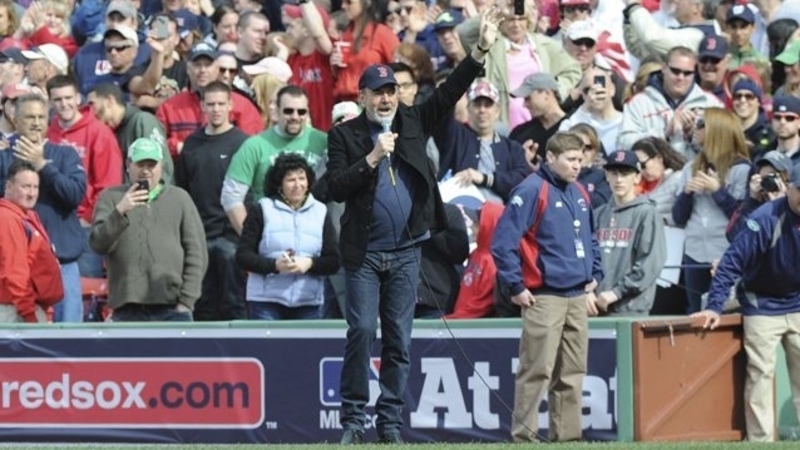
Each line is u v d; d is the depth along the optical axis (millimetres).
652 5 58531
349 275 33812
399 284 34000
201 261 42281
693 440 36406
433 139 45625
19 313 41469
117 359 39094
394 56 48688
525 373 35625
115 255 41625
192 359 38875
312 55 52250
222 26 57344
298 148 45375
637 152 44281
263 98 50375
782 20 52625
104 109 48188
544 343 35344
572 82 50969
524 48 50625
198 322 39219
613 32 53469
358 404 34031
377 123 33844
